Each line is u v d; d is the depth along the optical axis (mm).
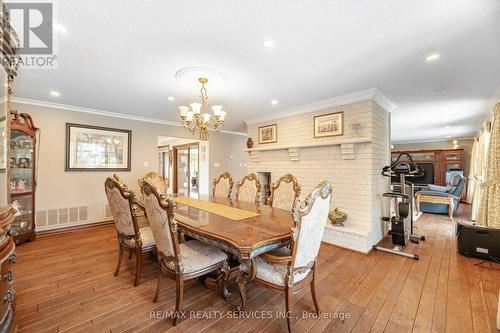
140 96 3379
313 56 2174
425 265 2682
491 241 2809
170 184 8242
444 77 2701
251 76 2635
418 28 1737
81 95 3346
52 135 3859
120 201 2182
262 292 2100
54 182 3885
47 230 3818
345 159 3410
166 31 1776
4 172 1544
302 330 1612
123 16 1596
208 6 1502
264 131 4719
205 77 2609
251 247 1497
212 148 6285
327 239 3389
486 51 2084
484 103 3781
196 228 1862
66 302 1922
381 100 3445
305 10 1540
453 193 5730
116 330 1603
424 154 8523
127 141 4707
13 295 1477
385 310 1841
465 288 2174
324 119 3686
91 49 2037
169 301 1952
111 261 2748
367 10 1536
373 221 3250
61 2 1448
